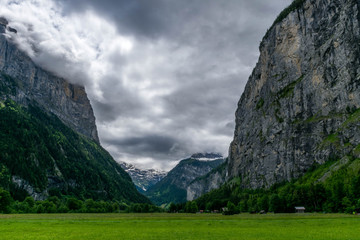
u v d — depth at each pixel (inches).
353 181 4562.0
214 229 2452.0
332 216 3841.0
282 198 5767.7
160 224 3051.2
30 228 2511.1
